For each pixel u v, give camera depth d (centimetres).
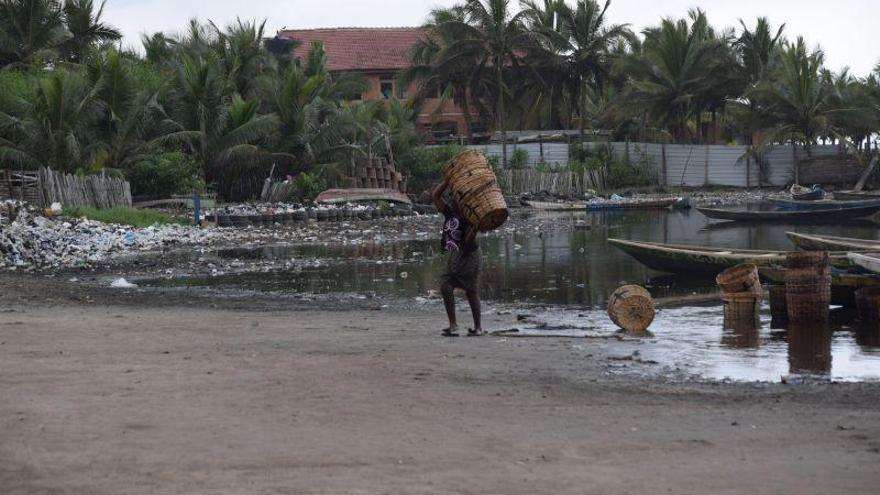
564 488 449
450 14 6028
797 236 2234
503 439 554
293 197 4659
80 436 530
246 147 4469
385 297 1669
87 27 5431
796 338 1164
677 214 4778
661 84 6369
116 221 3272
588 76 6600
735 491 451
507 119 7012
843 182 6662
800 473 489
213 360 826
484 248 2773
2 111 4066
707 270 1920
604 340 1110
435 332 1141
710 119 7931
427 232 3481
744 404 714
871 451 546
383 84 7162
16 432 536
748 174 6762
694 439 572
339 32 7569
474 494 436
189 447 512
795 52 6384
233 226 3716
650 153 6638
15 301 1441
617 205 5131
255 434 546
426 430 572
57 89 3859
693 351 1048
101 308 1388
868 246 2108
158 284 1889
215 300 1589
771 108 6456
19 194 3212
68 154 3878
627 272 2103
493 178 1065
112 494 424
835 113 6397
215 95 4538
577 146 6425
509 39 5934
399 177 5056
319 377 746
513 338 1095
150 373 745
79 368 764
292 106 4816
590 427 599
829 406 712
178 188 4156
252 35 5319
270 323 1205
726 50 6444
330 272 2130
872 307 1299
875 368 949
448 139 6706
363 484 450
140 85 4441
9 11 5041
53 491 426
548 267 2220
